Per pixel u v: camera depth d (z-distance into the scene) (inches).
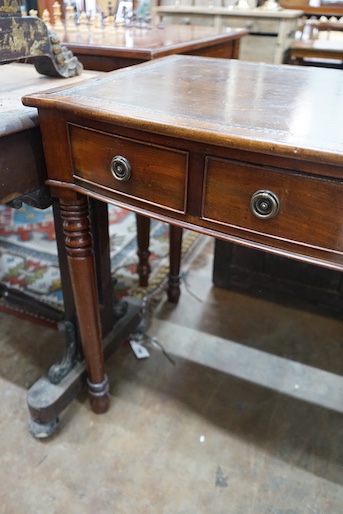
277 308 55.1
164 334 50.5
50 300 54.8
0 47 29.9
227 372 45.7
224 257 55.6
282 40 81.3
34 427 37.6
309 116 24.0
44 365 45.8
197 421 40.4
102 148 26.4
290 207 21.8
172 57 41.9
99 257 39.4
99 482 35.1
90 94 27.9
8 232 70.6
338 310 53.4
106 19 54.8
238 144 20.8
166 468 36.3
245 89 29.9
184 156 23.4
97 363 37.9
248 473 36.1
